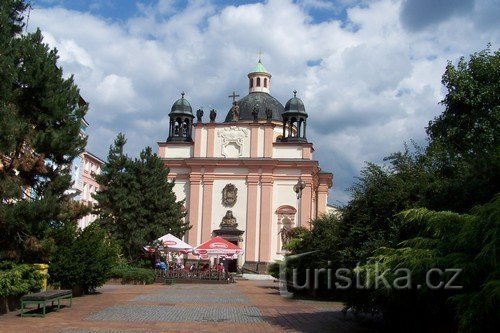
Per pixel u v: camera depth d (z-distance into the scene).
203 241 56.00
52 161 18.12
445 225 10.40
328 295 23.81
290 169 56.91
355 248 14.75
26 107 17.59
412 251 10.33
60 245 22.17
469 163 13.74
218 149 58.34
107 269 24.91
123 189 41.66
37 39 17.70
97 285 24.86
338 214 20.86
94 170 56.34
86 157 53.44
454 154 15.30
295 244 28.77
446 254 10.14
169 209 43.75
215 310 19.02
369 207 15.08
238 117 65.06
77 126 18.03
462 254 9.64
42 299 15.94
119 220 41.34
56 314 16.67
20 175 17.44
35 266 17.64
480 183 12.35
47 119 17.56
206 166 57.41
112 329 13.63
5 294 16.16
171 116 62.03
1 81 16.03
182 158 57.97
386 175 15.28
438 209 12.99
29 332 12.91
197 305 20.81
